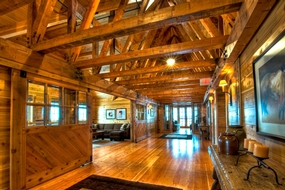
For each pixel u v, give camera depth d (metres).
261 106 1.77
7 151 2.81
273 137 1.50
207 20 3.38
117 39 6.43
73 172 3.90
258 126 1.86
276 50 1.41
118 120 10.43
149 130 10.94
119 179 3.47
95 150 6.29
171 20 2.18
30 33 3.27
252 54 2.16
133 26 2.34
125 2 4.47
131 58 3.65
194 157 5.20
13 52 2.88
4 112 2.80
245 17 1.81
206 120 12.11
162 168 4.16
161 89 7.85
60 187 3.11
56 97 3.80
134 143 7.89
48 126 3.50
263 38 1.77
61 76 3.84
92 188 3.06
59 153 3.72
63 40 2.94
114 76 5.21
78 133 4.32
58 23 5.04
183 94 9.79
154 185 3.18
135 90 8.22
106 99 10.84
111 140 8.84
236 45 2.37
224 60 3.18
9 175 2.80
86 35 2.71
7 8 2.64
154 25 2.30
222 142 2.00
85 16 3.80
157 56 3.52
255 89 1.93
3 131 2.77
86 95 4.70
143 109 10.07
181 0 4.20
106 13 5.81
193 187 3.09
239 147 2.11
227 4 1.90
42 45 3.15
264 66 1.67
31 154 3.13
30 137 3.13
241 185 1.16
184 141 8.41
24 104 3.04
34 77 3.24
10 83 2.89
